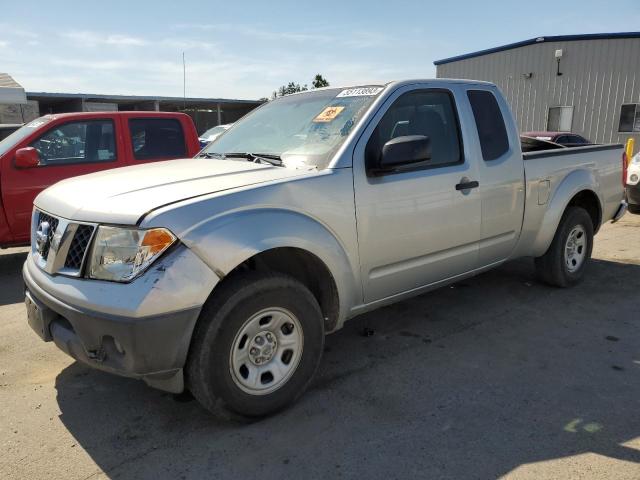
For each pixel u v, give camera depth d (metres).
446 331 4.36
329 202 3.23
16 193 6.23
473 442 2.83
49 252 2.98
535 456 2.71
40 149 6.50
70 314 2.71
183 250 2.67
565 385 3.44
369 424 3.02
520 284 5.55
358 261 3.44
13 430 3.01
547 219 4.90
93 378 3.62
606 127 20.34
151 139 7.36
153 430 2.99
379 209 3.49
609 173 5.66
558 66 20.81
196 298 2.67
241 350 2.92
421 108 3.92
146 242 2.62
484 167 4.20
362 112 3.60
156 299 2.57
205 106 33.06
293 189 3.10
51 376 3.66
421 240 3.78
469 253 4.21
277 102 4.50
